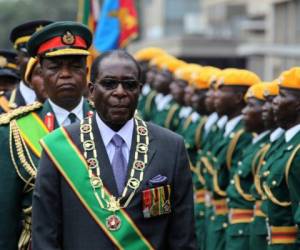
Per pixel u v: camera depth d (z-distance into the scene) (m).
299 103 19.84
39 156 16.39
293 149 19.53
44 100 18.06
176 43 57.22
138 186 14.07
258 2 78.38
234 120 25.67
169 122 34.78
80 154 14.25
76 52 16.14
